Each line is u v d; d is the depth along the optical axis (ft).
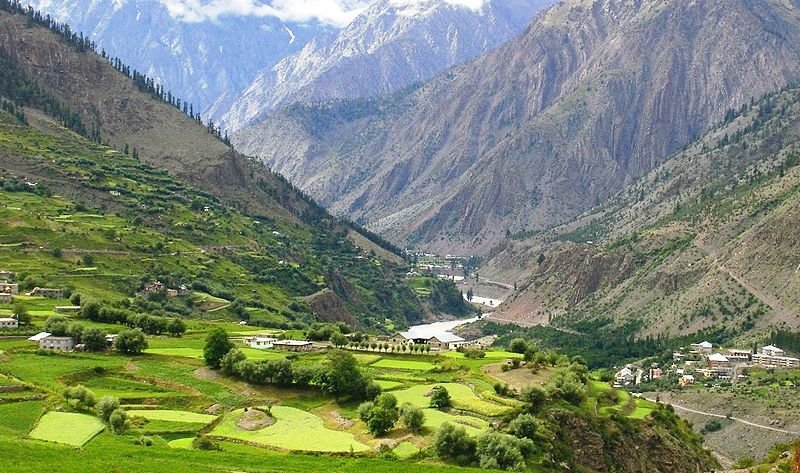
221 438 564.71
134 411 619.67
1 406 572.10
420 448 559.38
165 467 458.91
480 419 617.21
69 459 454.40
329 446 556.51
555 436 602.44
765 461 578.66
